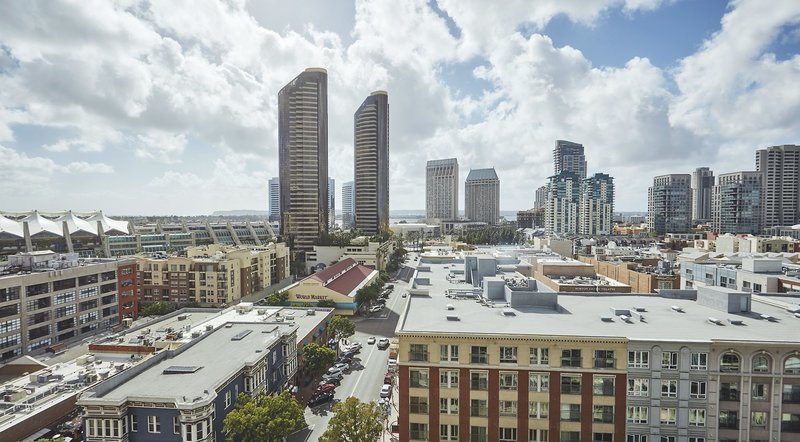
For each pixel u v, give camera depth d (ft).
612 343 164.96
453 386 174.09
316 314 388.16
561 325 185.37
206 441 182.80
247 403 196.13
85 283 395.96
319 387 284.00
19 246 585.22
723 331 174.50
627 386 165.27
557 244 590.14
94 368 251.80
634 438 165.99
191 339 270.05
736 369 161.48
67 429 210.18
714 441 162.09
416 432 176.65
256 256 580.30
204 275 501.56
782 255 411.34
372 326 456.86
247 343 259.39
